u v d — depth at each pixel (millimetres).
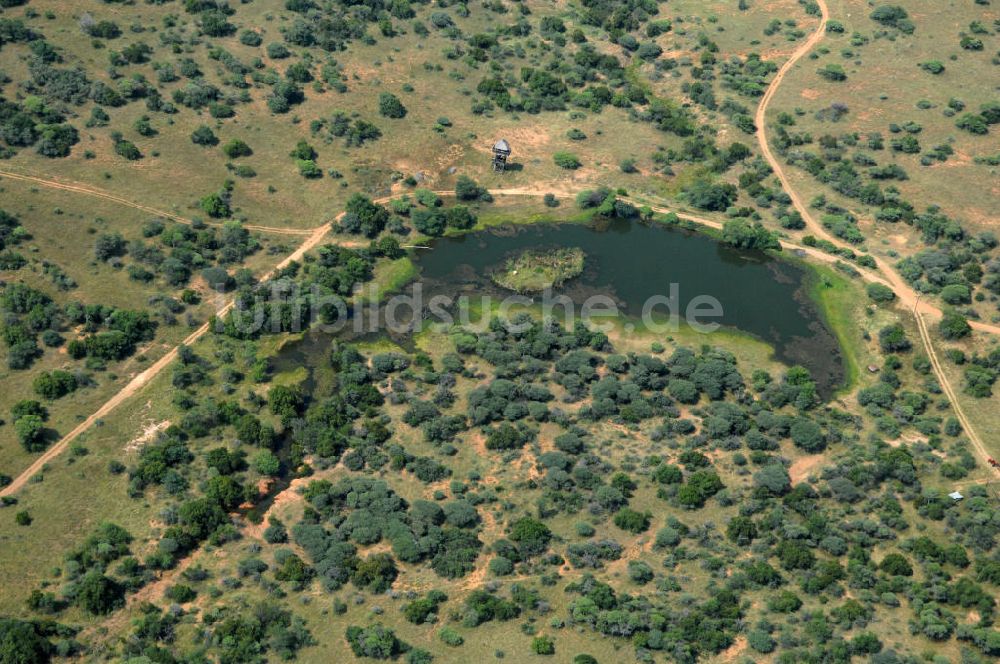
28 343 174875
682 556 146875
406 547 145625
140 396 171875
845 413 174625
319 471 161000
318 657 132000
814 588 141875
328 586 141000
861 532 151625
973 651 134000
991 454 166750
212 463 158625
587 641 134375
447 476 159875
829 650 131625
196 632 135250
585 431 167875
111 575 143375
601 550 147125
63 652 132500
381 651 131375
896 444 168250
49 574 143375
